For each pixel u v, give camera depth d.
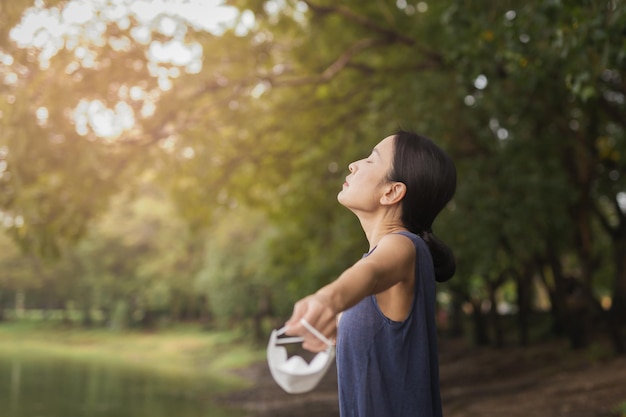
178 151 11.56
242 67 11.31
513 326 27.53
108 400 21.75
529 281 22.33
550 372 14.84
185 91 10.84
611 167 15.05
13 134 7.76
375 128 11.60
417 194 1.62
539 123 12.73
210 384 27.06
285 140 13.90
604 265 23.41
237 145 13.36
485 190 11.66
